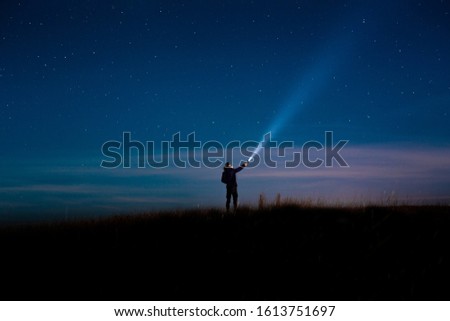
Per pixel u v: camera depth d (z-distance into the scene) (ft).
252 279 28.02
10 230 40.81
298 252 32.68
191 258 31.73
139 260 31.53
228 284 27.30
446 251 32.55
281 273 28.86
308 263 30.50
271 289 26.55
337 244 34.32
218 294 25.96
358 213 43.01
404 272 28.78
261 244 34.53
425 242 34.50
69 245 35.12
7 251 34.09
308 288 26.63
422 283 27.20
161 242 35.42
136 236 37.29
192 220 42.34
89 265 30.71
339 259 31.24
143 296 25.81
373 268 29.63
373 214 42.55
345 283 27.27
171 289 26.68
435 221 39.99
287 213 44.01
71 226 41.52
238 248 33.73
